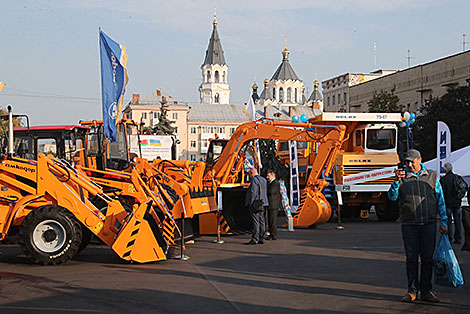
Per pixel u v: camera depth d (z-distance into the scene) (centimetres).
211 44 16925
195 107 11612
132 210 1205
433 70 5916
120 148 1677
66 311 732
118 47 1499
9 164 1180
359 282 919
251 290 859
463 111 4019
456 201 1449
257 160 2055
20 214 1168
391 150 2142
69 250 1105
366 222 2172
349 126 2164
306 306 752
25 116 1238
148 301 787
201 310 734
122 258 1097
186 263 1131
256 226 1441
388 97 5609
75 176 1150
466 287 872
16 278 970
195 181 1468
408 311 719
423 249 760
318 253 1268
